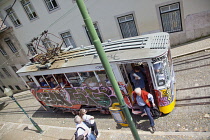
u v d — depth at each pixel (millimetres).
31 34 14531
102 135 6176
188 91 6355
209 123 4938
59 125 8289
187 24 9734
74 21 12328
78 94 7121
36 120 9805
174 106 6000
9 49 17047
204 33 9766
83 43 13125
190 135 4809
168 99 5480
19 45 15875
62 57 7160
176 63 8445
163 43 5262
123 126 6305
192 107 5676
